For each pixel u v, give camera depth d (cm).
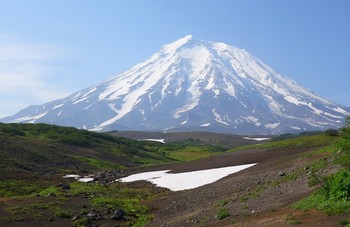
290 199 2931
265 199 3250
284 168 4678
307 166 3994
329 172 3291
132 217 3797
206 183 5562
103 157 11288
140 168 8756
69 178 7238
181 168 7594
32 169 7781
